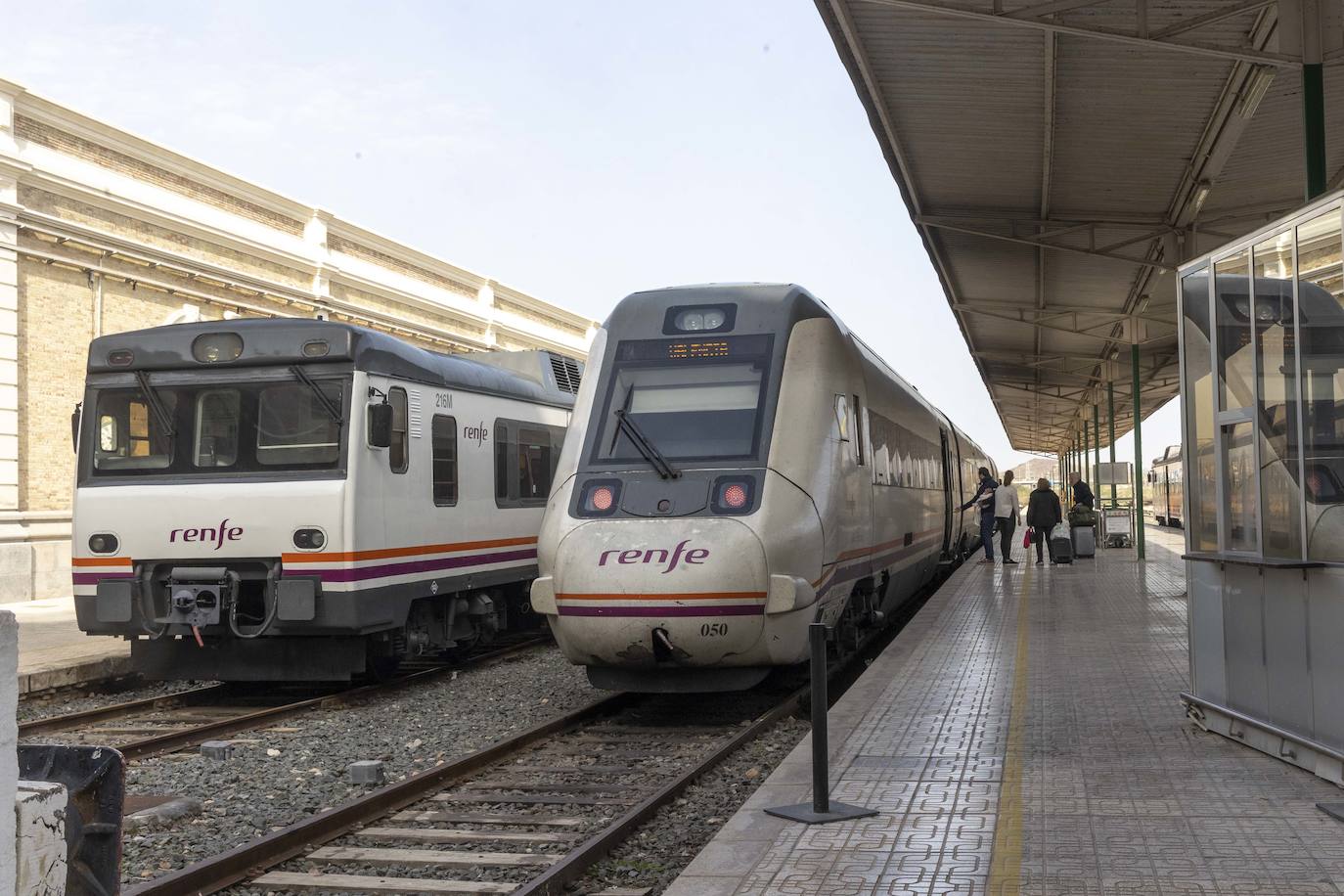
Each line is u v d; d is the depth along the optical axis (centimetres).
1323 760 640
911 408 1650
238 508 1108
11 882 238
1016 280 2388
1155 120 1454
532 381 1620
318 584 1095
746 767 836
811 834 566
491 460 1423
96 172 2006
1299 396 655
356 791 788
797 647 982
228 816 725
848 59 1279
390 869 616
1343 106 1405
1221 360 756
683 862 622
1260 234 698
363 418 1125
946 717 848
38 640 1452
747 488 962
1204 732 781
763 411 1009
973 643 1242
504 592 1595
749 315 1066
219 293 2277
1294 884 477
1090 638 1266
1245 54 1073
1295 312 656
